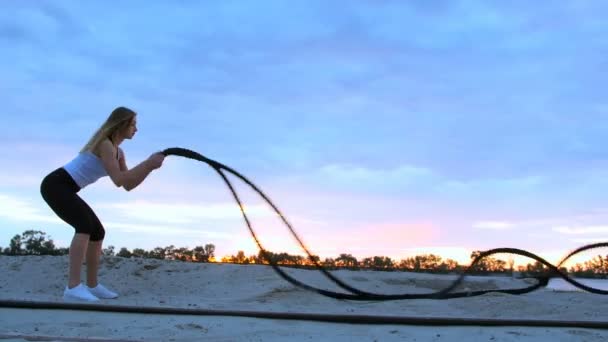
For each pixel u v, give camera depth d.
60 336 3.80
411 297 5.59
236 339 3.82
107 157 5.49
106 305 4.65
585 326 4.46
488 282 7.92
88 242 5.71
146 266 7.93
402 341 3.91
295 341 3.82
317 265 5.53
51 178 5.54
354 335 4.05
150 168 5.36
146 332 3.97
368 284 7.41
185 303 5.54
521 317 5.14
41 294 6.20
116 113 5.62
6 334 3.73
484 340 3.99
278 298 6.16
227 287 6.95
